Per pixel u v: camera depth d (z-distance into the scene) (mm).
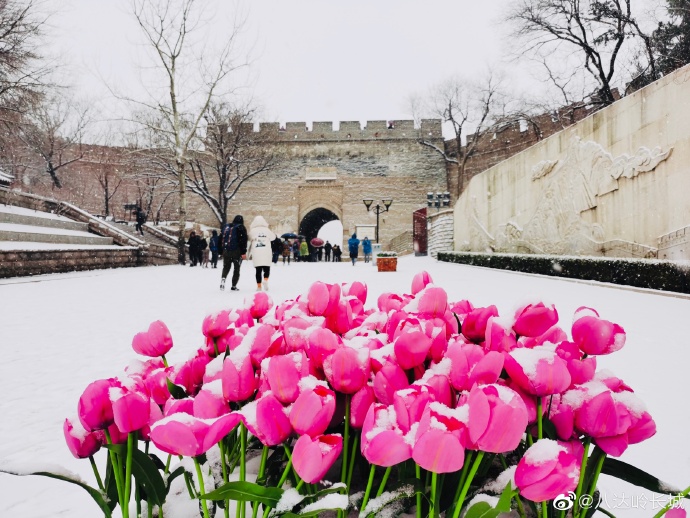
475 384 543
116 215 38000
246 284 10781
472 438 495
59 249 13273
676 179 8414
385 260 15023
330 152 35250
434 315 855
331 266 20078
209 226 34906
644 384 2990
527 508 667
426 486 611
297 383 609
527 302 744
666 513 642
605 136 10578
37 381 3369
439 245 24672
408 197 34781
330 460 529
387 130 35281
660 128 8820
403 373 671
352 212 34875
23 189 34594
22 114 20266
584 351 716
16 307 7016
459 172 32875
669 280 7648
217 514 721
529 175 14398
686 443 2125
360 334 930
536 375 581
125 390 610
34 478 1998
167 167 28609
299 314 896
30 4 17062
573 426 625
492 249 17422
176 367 870
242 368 649
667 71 19438
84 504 1780
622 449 604
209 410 643
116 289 9656
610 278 9258
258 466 724
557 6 21594
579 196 11633
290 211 34781
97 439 653
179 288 9891
